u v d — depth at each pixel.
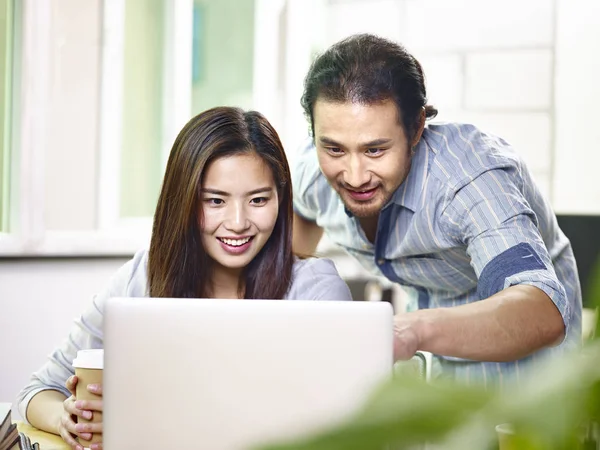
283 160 1.63
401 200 1.70
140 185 3.35
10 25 3.00
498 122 3.78
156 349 1.00
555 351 1.87
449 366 1.87
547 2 3.66
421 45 3.88
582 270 2.56
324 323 0.99
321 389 0.99
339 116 1.52
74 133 3.15
